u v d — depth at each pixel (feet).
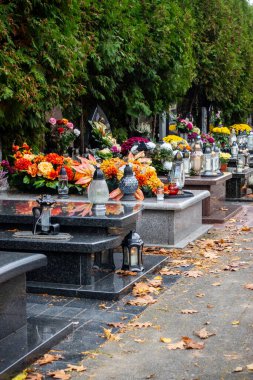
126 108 44.88
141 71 43.98
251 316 18.17
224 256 26.63
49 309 18.79
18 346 15.02
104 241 20.49
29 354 14.56
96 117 42.14
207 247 28.37
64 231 21.95
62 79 32.19
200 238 30.89
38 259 16.35
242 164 47.67
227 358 14.96
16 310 16.20
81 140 43.01
